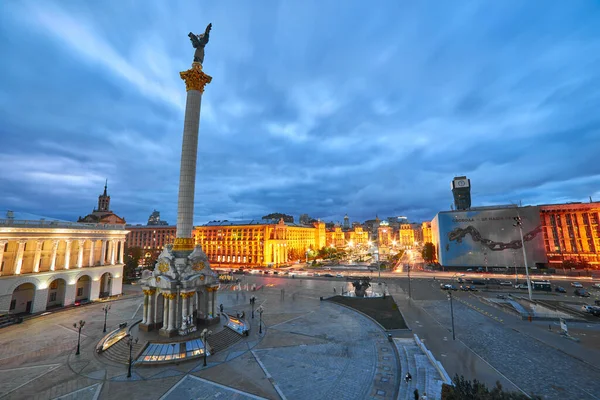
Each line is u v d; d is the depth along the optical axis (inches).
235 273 4736.7
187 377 1242.6
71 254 2827.3
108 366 1362.0
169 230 7258.9
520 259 4493.1
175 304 1683.1
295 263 6309.1
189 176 1867.6
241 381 1205.1
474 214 4761.3
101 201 5447.8
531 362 1343.5
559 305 2317.9
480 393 770.2
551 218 4603.8
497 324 1916.8
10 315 2098.9
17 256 2217.0
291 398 1078.4
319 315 2192.4
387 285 3503.9
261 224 6048.2
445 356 1419.8
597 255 4340.6
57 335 1797.5
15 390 1147.3
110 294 2942.9
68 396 1101.7
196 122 1914.4
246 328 1831.9
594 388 1115.3
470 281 3602.4
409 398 1045.8
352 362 1370.6
